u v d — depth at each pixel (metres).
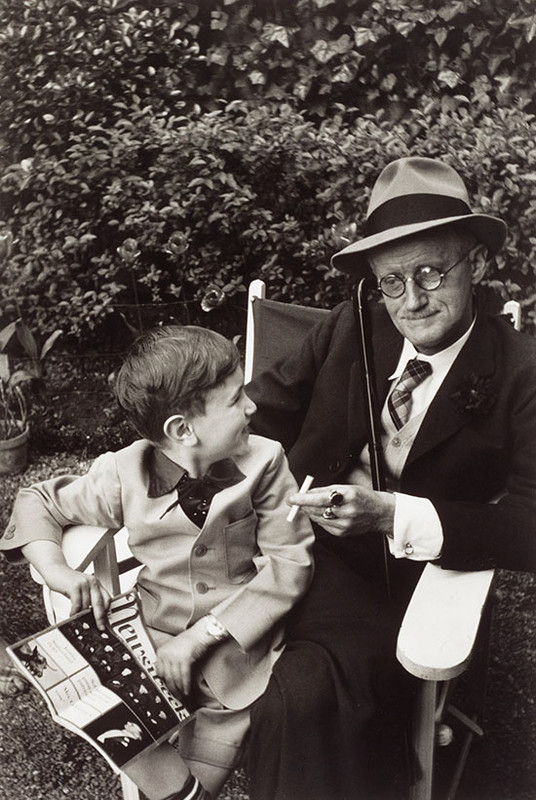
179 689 1.63
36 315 3.83
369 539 1.88
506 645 2.55
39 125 3.75
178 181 3.62
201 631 1.65
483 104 3.72
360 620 1.74
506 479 1.82
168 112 3.94
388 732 1.66
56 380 3.87
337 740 1.57
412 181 1.73
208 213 3.66
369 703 1.60
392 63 3.83
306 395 2.08
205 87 3.96
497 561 1.65
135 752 1.48
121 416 3.74
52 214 3.75
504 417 1.76
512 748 2.16
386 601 1.82
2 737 2.22
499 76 3.74
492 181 3.35
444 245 1.70
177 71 3.90
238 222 3.69
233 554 1.71
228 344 1.62
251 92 3.95
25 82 3.70
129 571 2.08
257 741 1.57
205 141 3.58
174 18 3.85
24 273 3.68
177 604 1.72
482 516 1.65
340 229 3.52
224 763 1.64
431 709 1.61
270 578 1.67
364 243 1.69
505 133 3.39
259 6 3.83
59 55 3.71
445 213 1.68
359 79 3.84
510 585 2.83
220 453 1.65
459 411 1.76
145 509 1.70
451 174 1.75
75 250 3.68
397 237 1.65
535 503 1.68
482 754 2.14
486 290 3.54
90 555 1.72
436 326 1.72
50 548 1.70
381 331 1.97
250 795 1.60
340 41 3.78
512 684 2.39
